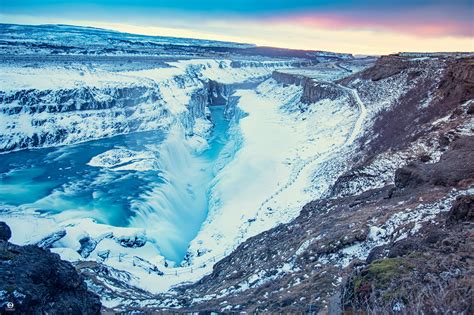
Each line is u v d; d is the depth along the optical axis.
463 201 13.73
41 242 30.33
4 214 38.00
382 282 9.16
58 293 9.94
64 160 59.28
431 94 41.97
